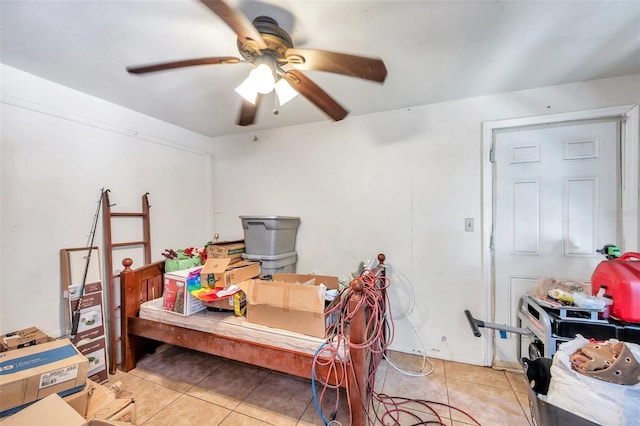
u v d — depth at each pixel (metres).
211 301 2.01
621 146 1.89
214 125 2.87
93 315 2.01
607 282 1.53
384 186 2.50
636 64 1.74
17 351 1.42
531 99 2.08
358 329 1.48
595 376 1.05
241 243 2.76
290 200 2.88
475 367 2.18
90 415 1.30
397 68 1.78
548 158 2.05
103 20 1.34
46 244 1.92
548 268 2.05
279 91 1.59
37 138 1.88
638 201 1.85
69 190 2.05
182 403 1.78
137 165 2.51
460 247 2.27
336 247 2.67
